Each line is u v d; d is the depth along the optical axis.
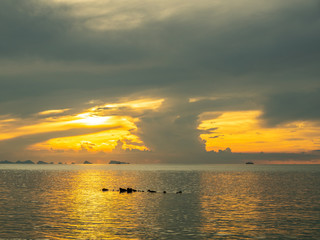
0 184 116.62
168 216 49.94
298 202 67.00
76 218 47.91
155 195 80.00
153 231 39.81
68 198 72.81
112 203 64.69
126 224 43.81
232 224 44.00
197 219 47.53
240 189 98.44
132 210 55.72
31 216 49.25
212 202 66.88
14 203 63.94
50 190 92.56
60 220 46.31
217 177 176.38
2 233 38.50
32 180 142.38
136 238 36.50
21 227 41.69
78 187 103.94
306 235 38.06
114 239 36.03
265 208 58.34
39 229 40.66
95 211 54.44
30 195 78.69
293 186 110.25
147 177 177.25
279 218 48.25
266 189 98.25
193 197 75.94
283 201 68.75
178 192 85.88
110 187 105.31
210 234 38.34
